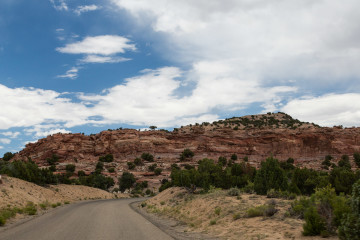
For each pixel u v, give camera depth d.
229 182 41.78
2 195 27.78
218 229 14.95
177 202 33.09
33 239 11.95
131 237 12.65
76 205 38.94
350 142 165.62
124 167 152.25
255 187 32.19
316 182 30.58
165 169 148.50
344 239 9.20
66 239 11.95
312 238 10.74
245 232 13.16
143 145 178.12
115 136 185.38
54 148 171.62
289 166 127.00
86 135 194.62
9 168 46.56
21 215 22.38
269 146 176.62
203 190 38.22
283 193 26.67
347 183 27.70
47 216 22.58
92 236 12.75
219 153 174.00
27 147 193.50
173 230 15.94
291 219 14.35
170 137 187.75
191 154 170.00
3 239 12.00
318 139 170.12
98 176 101.81
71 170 132.88
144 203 40.31
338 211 10.86
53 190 52.41
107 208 33.34
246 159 163.25
